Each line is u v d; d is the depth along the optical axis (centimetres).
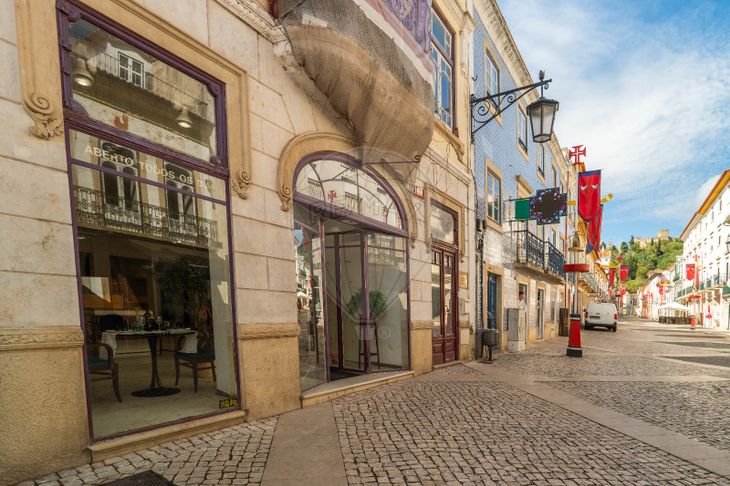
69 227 220
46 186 209
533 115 672
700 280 3919
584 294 2795
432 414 356
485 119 903
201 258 341
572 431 316
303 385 408
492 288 935
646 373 629
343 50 348
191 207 314
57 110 215
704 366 724
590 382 535
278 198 360
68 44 225
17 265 196
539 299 1365
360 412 359
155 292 392
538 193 885
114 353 352
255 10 342
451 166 712
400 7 416
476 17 881
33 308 201
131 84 265
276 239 355
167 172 286
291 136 378
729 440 305
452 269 736
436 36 698
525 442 288
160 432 256
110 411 293
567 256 2017
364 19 366
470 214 793
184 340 361
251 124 338
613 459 259
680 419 362
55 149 214
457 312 730
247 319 324
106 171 249
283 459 244
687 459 261
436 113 673
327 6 341
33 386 198
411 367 566
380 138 431
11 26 199
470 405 392
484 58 920
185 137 300
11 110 197
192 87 306
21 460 193
